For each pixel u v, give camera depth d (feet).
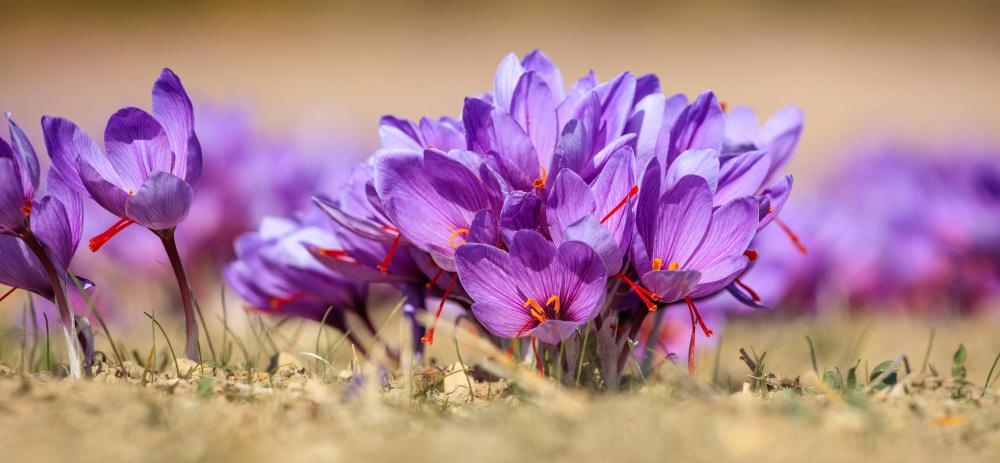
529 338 3.81
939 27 28.50
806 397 3.69
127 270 5.22
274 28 29.32
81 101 17.70
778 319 5.43
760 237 5.49
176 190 3.69
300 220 4.16
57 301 3.75
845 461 3.43
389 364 4.09
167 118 3.75
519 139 3.70
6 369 3.77
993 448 3.50
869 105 17.92
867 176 7.13
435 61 24.44
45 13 29.55
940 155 6.28
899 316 5.60
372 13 31.04
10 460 3.41
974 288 5.72
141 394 3.59
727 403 3.58
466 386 3.79
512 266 3.66
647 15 30.14
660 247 3.71
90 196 3.72
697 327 4.70
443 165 3.70
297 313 4.14
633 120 3.78
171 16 30.32
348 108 17.19
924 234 5.79
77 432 3.48
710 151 3.70
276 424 3.53
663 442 3.45
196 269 5.24
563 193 3.66
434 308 4.14
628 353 3.77
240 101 5.58
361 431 3.51
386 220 3.82
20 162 3.73
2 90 19.38
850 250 5.65
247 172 5.27
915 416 3.59
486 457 3.42
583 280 3.65
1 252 3.75
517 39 27.48
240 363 4.03
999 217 5.67
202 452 3.44
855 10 30.07
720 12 30.25
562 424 3.50
